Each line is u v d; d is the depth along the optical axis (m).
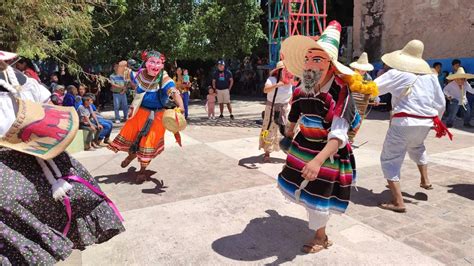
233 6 16.98
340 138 3.01
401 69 4.32
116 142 5.44
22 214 2.35
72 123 2.63
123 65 5.95
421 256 3.43
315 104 3.21
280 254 3.48
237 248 3.59
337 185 3.26
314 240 3.54
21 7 6.57
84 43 13.59
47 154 2.47
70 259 3.40
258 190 5.11
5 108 2.52
